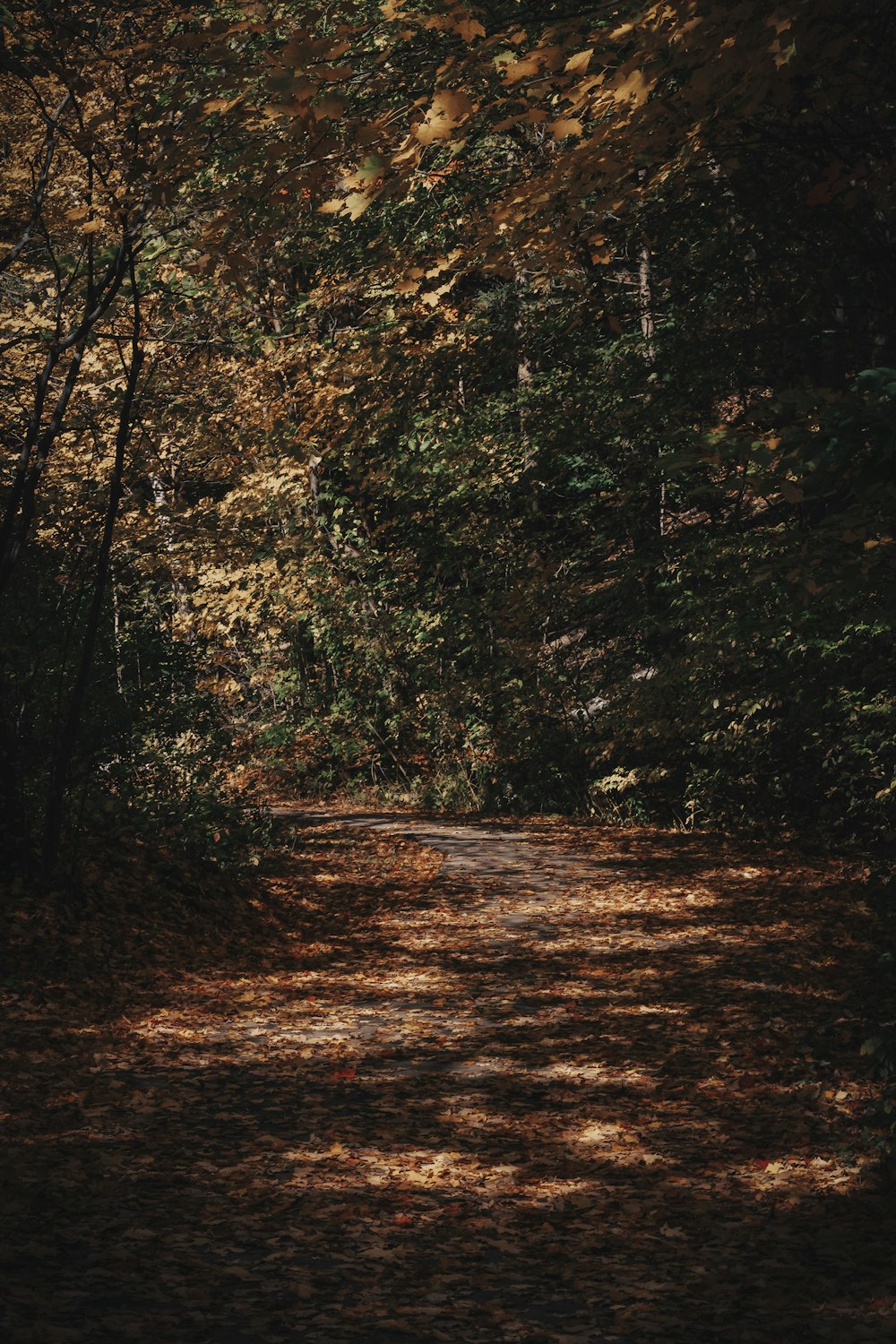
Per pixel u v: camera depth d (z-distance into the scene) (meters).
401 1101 8.12
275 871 16.84
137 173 6.76
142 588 19.33
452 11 5.70
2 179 12.94
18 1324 4.72
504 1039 9.69
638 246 13.74
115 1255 5.50
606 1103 8.13
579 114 5.93
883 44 7.76
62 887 12.27
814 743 18.56
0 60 10.60
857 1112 7.76
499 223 7.23
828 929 13.52
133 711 13.55
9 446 15.87
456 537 24.67
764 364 16.02
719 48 5.50
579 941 13.39
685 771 22.08
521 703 24.20
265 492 22.75
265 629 27.02
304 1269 5.51
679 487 19.31
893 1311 5.08
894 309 10.69
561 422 19.09
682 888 16.05
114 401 18.34
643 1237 5.99
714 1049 9.36
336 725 27.23
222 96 6.12
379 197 6.04
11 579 13.41
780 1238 5.96
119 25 10.35
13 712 13.05
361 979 11.78
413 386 16.05
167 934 12.35
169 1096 8.01
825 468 5.93
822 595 7.14
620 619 23.23
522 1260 5.72
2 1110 7.49
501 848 19.16
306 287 23.84
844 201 7.40
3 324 17.69
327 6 5.88
